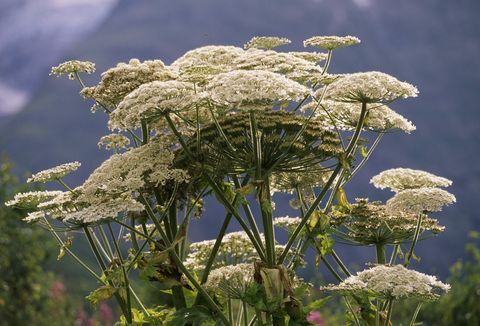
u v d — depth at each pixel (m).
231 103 5.55
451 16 159.88
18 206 6.44
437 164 126.25
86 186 6.00
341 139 6.31
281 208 63.84
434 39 157.12
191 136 6.50
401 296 5.62
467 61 150.38
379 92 5.69
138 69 6.41
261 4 164.25
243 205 6.18
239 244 7.23
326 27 161.12
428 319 15.88
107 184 5.64
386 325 5.82
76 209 6.13
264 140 6.02
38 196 6.37
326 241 6.52
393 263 6.79
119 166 6.02
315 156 6.07
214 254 6.41
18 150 134.25
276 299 5.88
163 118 6.63
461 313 15.52
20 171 124.19
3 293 16.97
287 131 6.03
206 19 168.62
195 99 5.45
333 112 6.59
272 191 7.12
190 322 6.02
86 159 134.50
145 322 6.45
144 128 6.79
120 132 7.14
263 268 5.97
